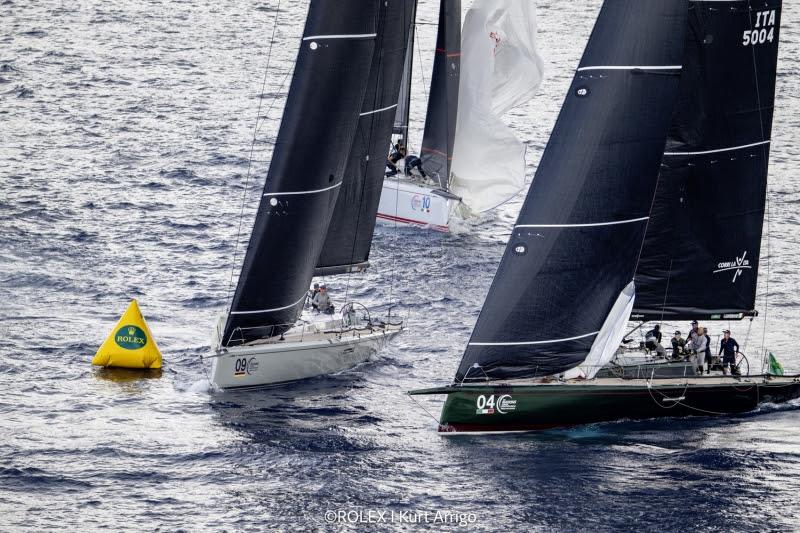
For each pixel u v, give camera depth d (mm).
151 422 136750
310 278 151500
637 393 138875
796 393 145750
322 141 146000
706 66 139750
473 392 135250
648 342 147625
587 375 139875
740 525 116500
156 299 178000
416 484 123625
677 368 144625
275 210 145375
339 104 146375
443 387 135375
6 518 114438
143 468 125438
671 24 132875
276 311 149000
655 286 145125
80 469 124625
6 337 159375
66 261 191125
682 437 136750
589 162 134375
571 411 137875
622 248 136750
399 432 137000
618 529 115312
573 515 117812
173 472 124938
